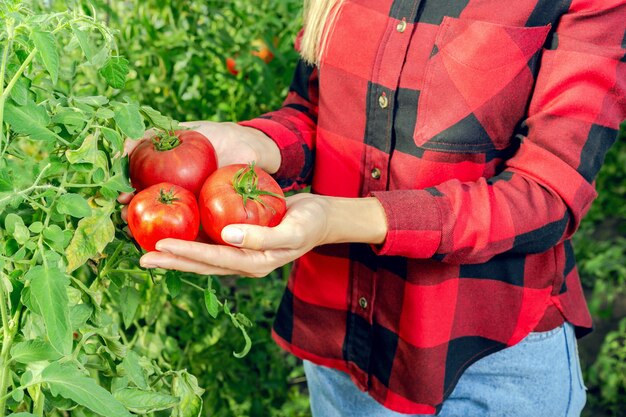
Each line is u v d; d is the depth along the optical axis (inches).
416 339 50.8
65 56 78.4
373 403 56.9
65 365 30.7
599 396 119.0
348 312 55.0
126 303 43.9
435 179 49.7
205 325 86.0
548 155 44.7
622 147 173.5
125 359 36.3
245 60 94.5
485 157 49.0
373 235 43.3
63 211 33.3
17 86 32.6
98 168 35.9
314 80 57.9
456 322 50.3
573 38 45.1
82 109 36.1
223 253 37.6
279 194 40.2
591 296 144.3
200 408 40.3
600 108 44.0
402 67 48.8
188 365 85.5
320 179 55.4
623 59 44.1
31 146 73.5
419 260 49.5
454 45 47.0
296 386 109.2
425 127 48.6
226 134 49.7
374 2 49.8
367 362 54.7
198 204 40.7
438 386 51.4
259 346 99.2
